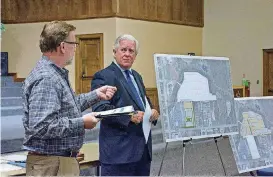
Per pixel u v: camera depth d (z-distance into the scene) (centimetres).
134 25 908
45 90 214
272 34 988
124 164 278
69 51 228
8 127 663
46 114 211
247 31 1025
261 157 353
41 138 215
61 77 226
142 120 287
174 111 306
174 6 1002
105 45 882
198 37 1069
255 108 363
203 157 679
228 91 345
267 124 367
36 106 213
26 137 220
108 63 879
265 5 996
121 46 290
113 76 286
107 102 275
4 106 818
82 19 905
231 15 1047
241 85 1000
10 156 312
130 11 897
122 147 279
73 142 221
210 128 325
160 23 967
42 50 227
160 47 967
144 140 287
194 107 318
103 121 282
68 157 224
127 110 240
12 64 967
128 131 281
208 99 328
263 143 360
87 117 223
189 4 1043
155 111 297
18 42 963
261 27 1004
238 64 1040
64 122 215
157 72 303
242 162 342
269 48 994
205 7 1076
